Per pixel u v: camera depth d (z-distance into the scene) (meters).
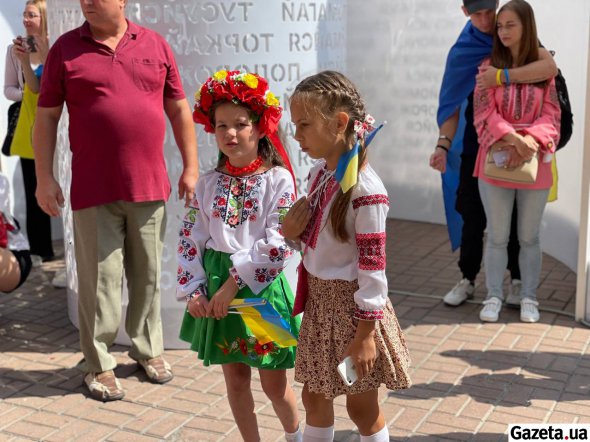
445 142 4.96
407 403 3.61
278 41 4.19
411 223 7.42
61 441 3.31
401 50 7.18
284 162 2.90
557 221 6.05
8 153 5.74
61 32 4.38
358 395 2.58
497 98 4.47
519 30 4.39
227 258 2.78
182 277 2.81
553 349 4.25
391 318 2.55
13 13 6.34
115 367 3.97
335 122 2.36
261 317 2.73
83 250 3.67
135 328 3.91
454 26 6.74
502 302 5.01
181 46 4.05
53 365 4.14
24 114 5.50
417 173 7.38
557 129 4.46
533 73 4.39
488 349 4.25
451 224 5.34
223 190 2.81
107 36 3.53
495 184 4.55
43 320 4.88
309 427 2.64
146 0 4.00
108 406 3.65
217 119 2.73
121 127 3.51
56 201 3.60
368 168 2.42
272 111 2.73
